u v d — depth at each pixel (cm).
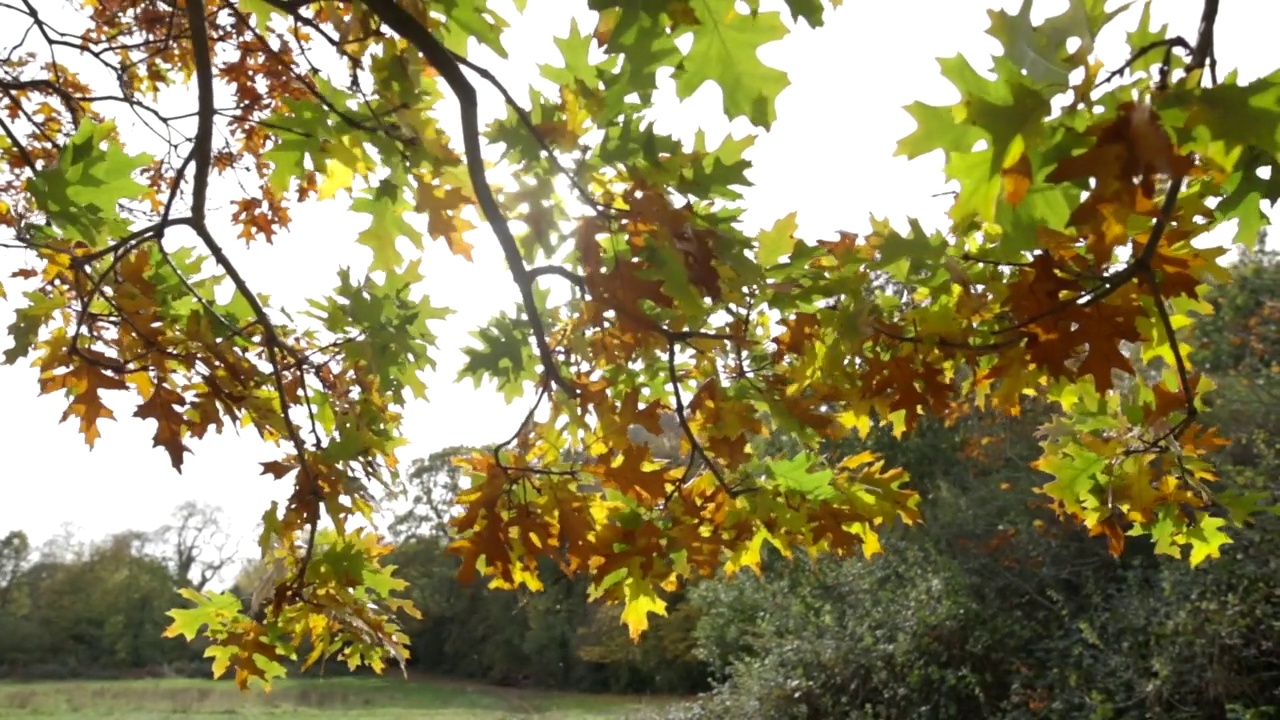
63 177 171
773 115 163
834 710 796
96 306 226
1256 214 145
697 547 204
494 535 183
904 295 213
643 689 2220
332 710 2036
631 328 177
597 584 210
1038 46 111
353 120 187
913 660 766
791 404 200
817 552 216
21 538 2977
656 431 194
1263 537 578
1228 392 677
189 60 303
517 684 2488
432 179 202
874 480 218
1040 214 141
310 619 240
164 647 2872
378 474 241
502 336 217
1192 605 602
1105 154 110
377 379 240
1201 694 607
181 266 242
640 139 170
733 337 184
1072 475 220
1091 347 146
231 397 206
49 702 2162
